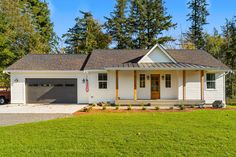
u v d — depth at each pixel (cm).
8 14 3941
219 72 2728
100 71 2716
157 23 5294
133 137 1071
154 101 2514
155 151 912
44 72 2753
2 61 3800
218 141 1019
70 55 3127
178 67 2502
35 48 4175
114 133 1134
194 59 2933
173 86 2769
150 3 5300
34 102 2781
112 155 877
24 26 4059
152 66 2553
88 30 5231
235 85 3884
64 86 2778
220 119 1441
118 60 2869
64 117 1617
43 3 5359
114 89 2731
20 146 970
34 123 1395
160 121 1387
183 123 1331
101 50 3105
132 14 5403
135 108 2234
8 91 2934
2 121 1548
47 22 5369
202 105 2477
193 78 2719
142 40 5278
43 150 925
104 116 1592
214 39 5053
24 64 2848
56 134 1136
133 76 2728
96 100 2731
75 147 959
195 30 5553
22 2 4816
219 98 2725
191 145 973
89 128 1227
